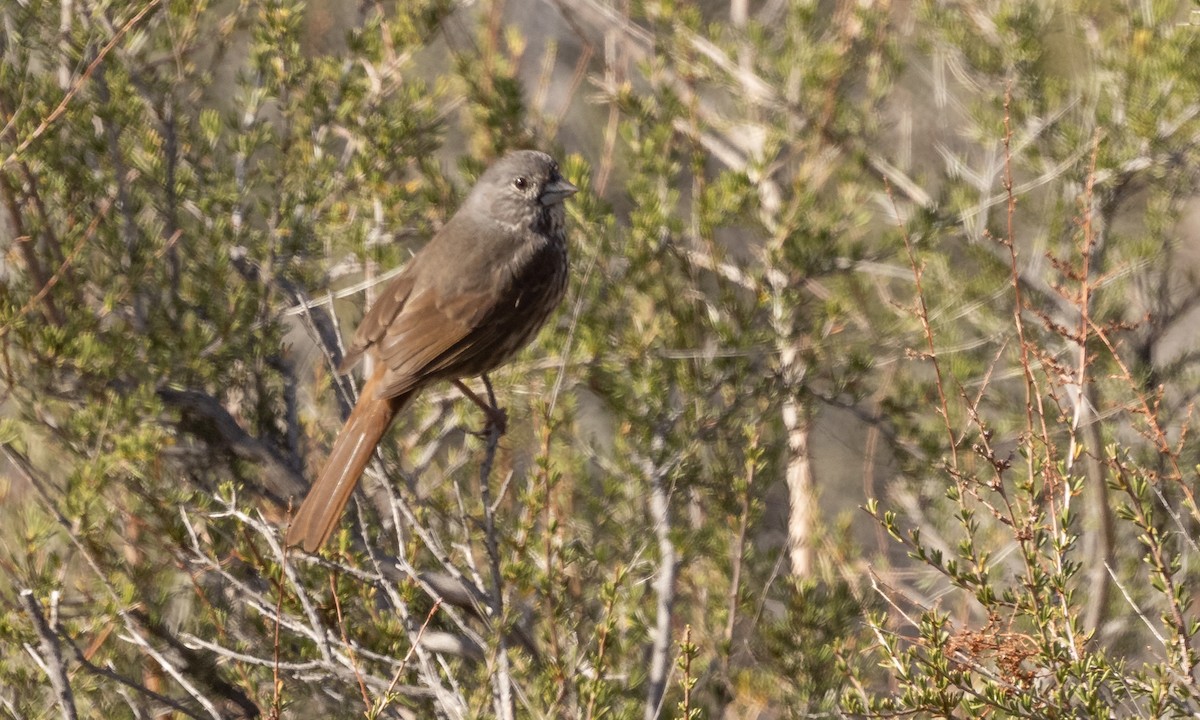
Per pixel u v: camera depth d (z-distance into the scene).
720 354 11.64
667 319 12.02
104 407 10.80
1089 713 7.43
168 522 10.68
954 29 13.44
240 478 12.59
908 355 9.15
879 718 7.89
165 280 11.88
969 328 14.94
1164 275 14.27
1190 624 7.68
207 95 13.48
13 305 11.20
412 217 12.78
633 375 11.59
